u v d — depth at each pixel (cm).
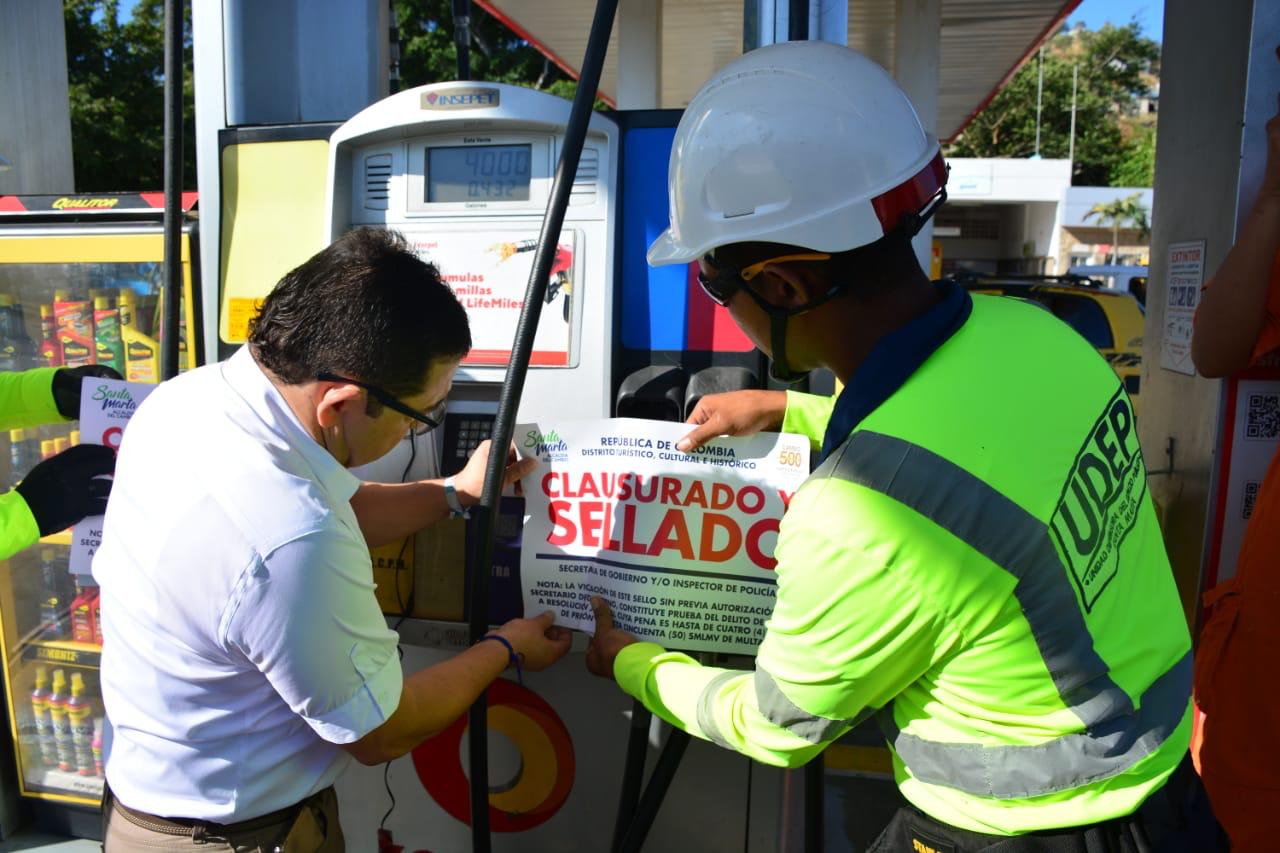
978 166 2155
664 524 144
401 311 108
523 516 157
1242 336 185
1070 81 3981
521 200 165
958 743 102
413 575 164
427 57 1384
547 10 556
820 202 100
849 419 99
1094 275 1148
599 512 147
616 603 146
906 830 113
